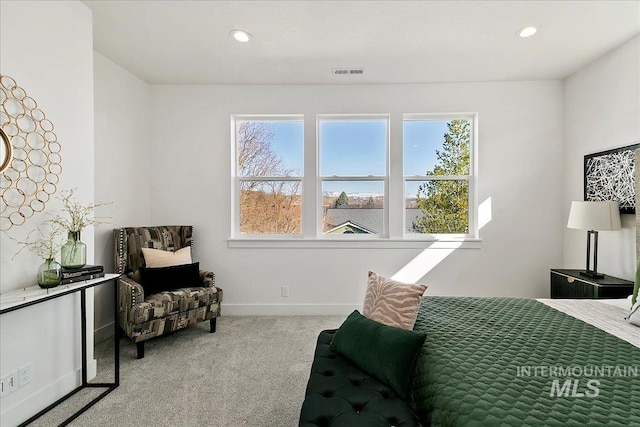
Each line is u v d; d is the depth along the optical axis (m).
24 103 1.67
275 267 3.36
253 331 2.86
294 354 2.39
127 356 2.36
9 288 1.60
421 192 3.44
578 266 3.04
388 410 1.14
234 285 3.37
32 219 1.71
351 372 1.42
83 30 2.03
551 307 1.92
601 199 2.72
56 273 1.65
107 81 2.76
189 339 2.67
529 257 3.26
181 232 3.20
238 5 2.03
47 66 1.79
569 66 2.92
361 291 3.34
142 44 2.52
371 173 3.45
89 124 2.09
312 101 3.35
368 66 2.92
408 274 3.32
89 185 2.09
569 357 1.24
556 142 3.23
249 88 3.36
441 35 2.39
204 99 3.36
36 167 1.74
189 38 2.43
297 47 2.57
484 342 1.39
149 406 1.76
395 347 1.35
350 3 2.01
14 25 1.61
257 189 3.47
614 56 2.60
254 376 2.07
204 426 1.60
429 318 1.72
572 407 0.93
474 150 3.37
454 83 3.28
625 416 0.88
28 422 1.62
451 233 3.42
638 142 2.40
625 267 2.51
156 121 3.37
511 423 0.86
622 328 1.56
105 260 2.74
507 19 2.18
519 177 3.26
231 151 3.38
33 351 1.68
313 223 3.38
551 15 2.13
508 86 3.26
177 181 3.38
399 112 3.32
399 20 2.20
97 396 1.85
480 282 3.29
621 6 2.03
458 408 0.97
